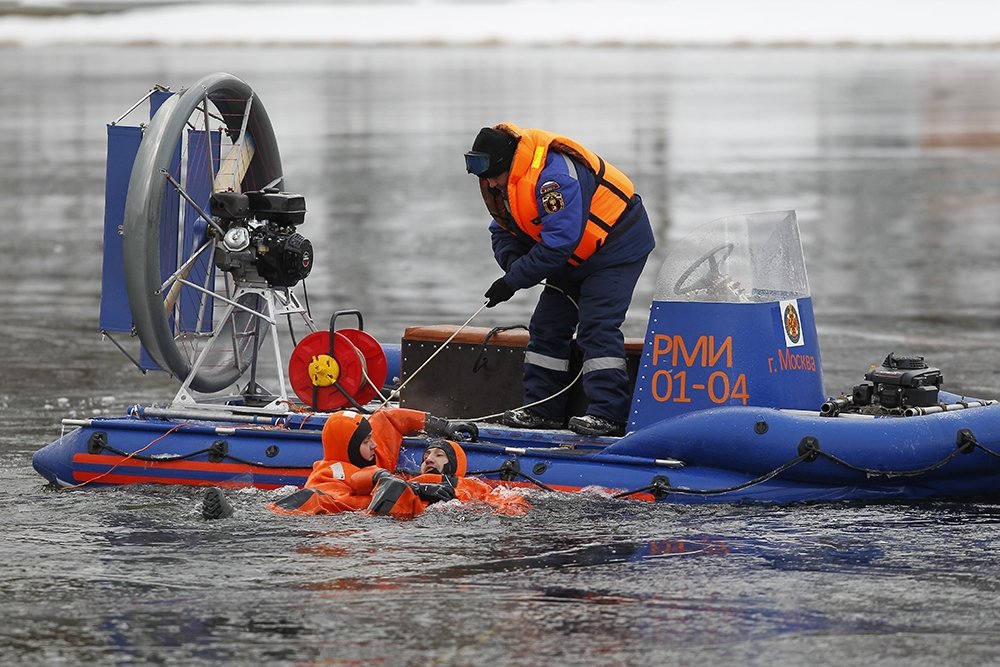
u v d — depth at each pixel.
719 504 28.20
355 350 32.38
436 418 30.23
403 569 24.16
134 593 22.83
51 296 64.44
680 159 139.12
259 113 34.28
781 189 112.50
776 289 30.19
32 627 21.22
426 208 100.19
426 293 63.53
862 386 29.59
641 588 23.08
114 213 32.66
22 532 26.84
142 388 44.38
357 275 69.44
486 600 22.44
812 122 194.38
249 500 29.06
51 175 125.75
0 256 78.69
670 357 29.83
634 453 29.03
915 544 25.59
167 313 31.89
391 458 29.64
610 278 30.41
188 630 21.05
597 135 169.50
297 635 20.81
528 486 28.88
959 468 28.08
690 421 28.59
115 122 32.50
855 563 24.42
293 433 30.44
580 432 30.16
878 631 20.97
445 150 148.38
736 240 29.75
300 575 23.78
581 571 24.03
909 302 61.84
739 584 23.30
